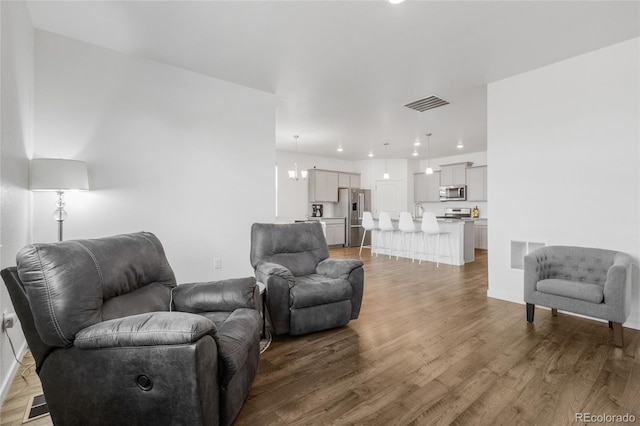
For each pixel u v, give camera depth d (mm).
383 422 1591
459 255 6082
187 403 1229
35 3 2328
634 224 2785
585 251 2936
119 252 1691
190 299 2029
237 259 3832
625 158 2830
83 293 1354
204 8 2389
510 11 2398
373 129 5918
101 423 1312
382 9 2393
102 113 2953
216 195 3670
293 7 2375
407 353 2354
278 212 8180
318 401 1768
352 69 3410
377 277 4965
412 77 3619
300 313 2578
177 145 3393
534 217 3398
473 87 3893
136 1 2307
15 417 1625
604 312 2484
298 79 3695
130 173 3100
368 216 7543
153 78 3238
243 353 1535
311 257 3293
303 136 6504
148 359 1238
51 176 2365
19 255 1312
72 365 1305
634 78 2777
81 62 2852
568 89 3154
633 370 2082
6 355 1891
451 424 1574
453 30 2664
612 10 2373
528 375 2033
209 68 3416
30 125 2520
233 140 3807
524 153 3473
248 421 1596
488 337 2639
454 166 8477
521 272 3547
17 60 2119
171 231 3352
